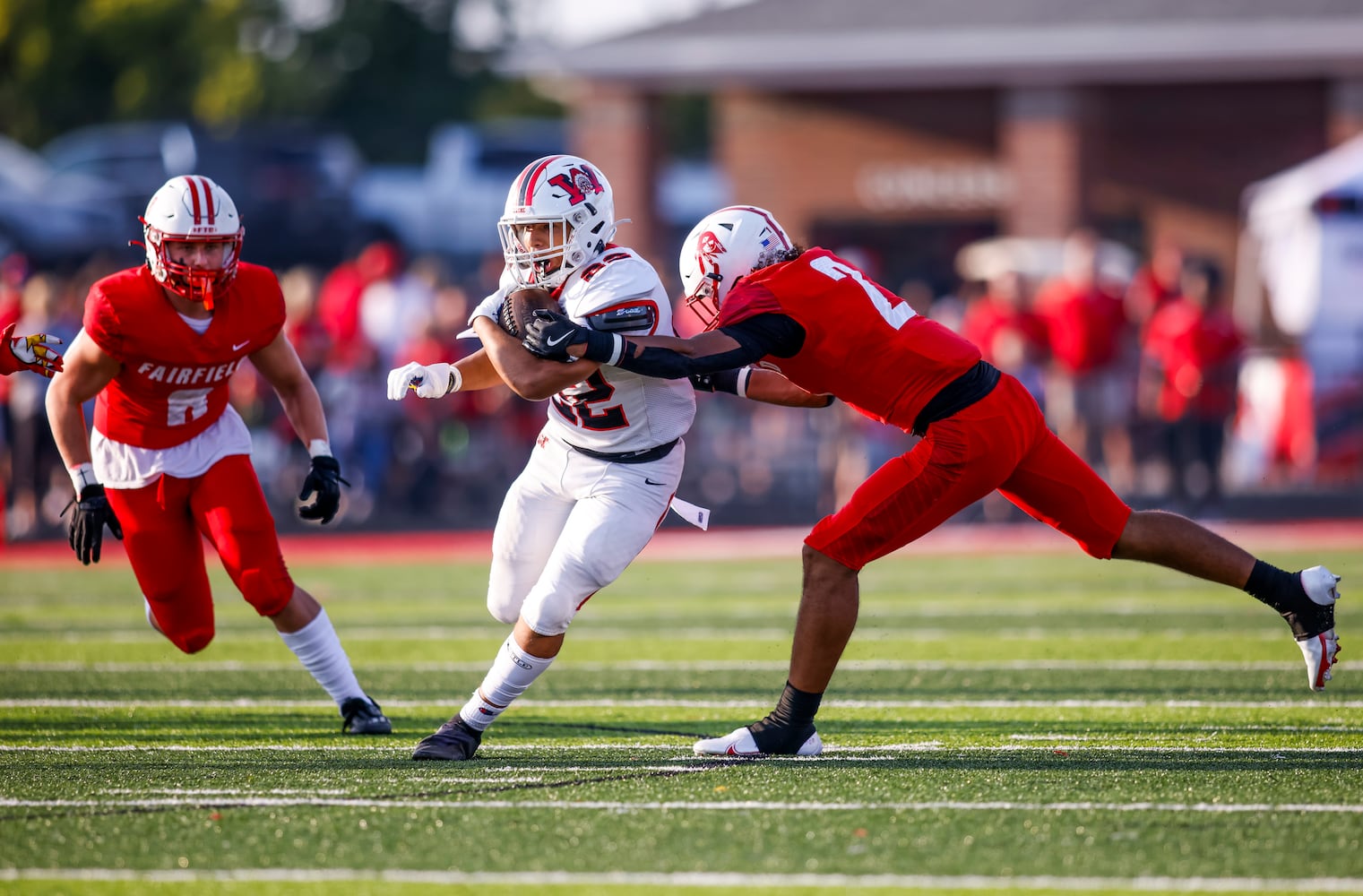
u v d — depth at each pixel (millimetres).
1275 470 49125
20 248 69750
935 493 15719
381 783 15273
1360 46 62812
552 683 22609
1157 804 14211
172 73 131625
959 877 12125
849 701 20812
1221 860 12500
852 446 44219
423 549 41844
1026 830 13344
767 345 15359
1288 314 50750
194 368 17516
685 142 152875
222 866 12523
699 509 16625
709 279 16297
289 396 18641
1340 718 19000
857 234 71000
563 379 15062
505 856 12727
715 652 25438
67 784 15367
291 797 14695
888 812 13945
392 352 47031
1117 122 68125
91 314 17125
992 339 44719
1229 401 43438
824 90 69125
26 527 45750
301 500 18203
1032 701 20594
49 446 46625
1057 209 65312
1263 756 16469
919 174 68875
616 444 16000
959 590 32812
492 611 17203
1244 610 29203
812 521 47031
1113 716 19328
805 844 12961
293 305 47250
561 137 86500
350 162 82500
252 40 141750
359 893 11883
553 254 15719
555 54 67750
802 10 68000
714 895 11789
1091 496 16203
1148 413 44906
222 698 21422
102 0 127562
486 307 16078
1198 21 63562
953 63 65312
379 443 47469
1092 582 33844
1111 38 63594
